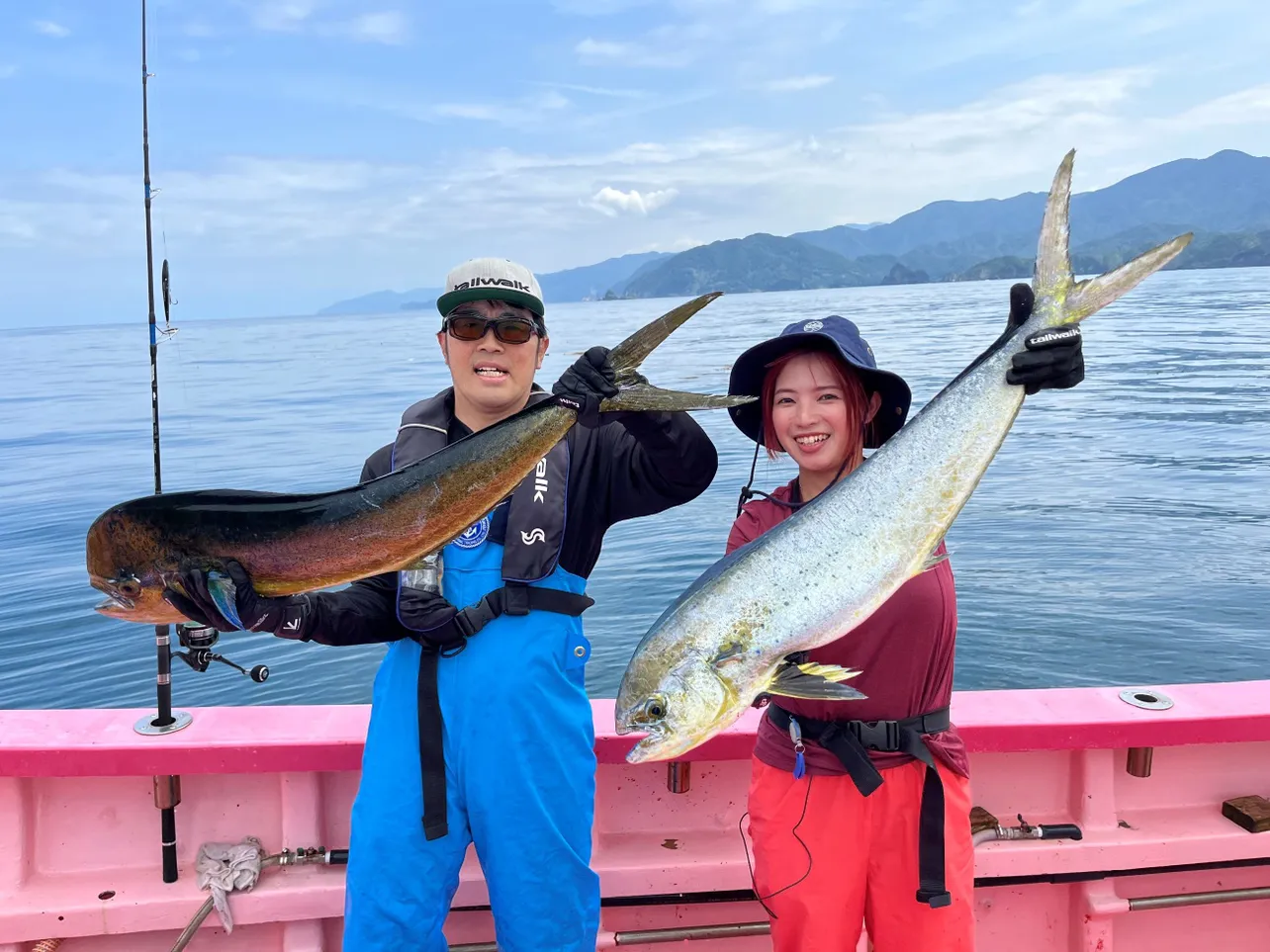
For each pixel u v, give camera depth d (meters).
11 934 2.48
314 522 1.99
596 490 2.32
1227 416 22.03
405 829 2.04
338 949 2.68
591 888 2.16
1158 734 2.67
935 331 60.75
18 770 2.52
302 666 8.14
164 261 2.73
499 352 2.21
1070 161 1.92
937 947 2.04
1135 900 2.71
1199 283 144.50
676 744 1.94
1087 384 30.03
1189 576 9.97
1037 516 12.83
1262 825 2.70
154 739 2.59
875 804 2.09
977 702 2.81
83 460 21.66
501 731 2.06
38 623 9.31
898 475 1.94
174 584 1.99
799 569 1.91
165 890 2.58
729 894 2.68
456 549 2.19
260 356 84.00
